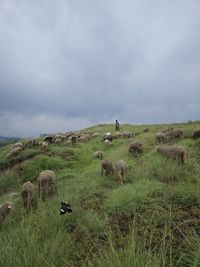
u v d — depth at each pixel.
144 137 20.73
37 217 7.89
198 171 10.27
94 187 10.86
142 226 6.93
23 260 5.05
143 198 8.49
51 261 5.09
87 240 6.64
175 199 8.24
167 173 10.62
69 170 16.42
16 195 12.38
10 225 8.01
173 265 5.18
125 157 15.84
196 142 15.83
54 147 21.55
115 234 6.76
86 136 26.61
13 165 20.58
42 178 10.96
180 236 6.20
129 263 4.48
